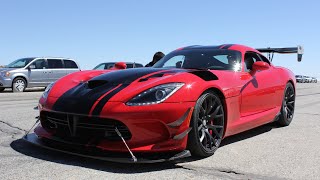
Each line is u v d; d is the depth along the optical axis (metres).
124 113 3.23
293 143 4.58
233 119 4.20
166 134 3.39
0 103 9.18
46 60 16.19
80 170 3.21
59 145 3.63
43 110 3.74
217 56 4.89
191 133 3.53
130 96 3.34
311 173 3.32
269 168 3.45
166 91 3.38
